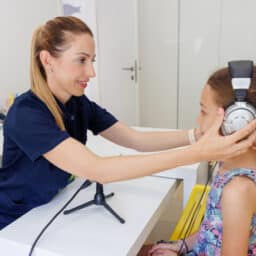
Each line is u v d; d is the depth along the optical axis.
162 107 3.65
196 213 1.18
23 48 2.56
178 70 3.49
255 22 3.14
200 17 3.29
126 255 0.82
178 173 1.24
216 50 3.32
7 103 2.32
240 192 0.74
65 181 1.08
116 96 3.54
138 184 1.17
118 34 3.37
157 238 1.66
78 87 1.00
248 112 0.73
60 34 0.94
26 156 1.03
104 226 0.93
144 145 1.23
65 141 0.90
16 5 2.46
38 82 1.00
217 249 0.85
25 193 1.08
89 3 3.15
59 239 0.87
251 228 0.77
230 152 0.75
